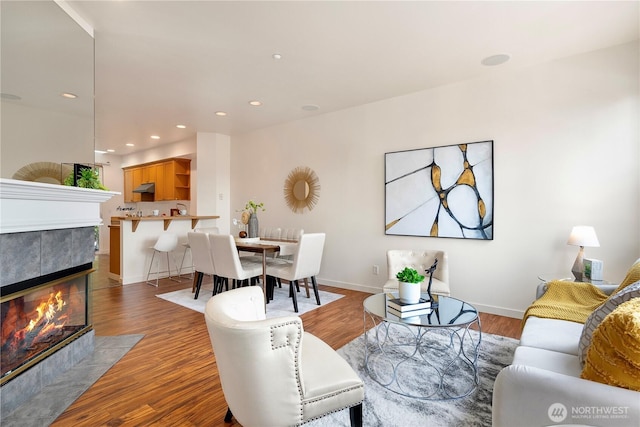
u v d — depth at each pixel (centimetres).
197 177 608
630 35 268
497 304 345
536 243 323
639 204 277
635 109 278
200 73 341
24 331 192
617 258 285
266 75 347
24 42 197
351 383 139
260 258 453
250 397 124
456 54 301
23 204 181
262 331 120
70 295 233
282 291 453
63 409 180
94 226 254
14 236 181
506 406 122
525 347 167
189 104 441
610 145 288
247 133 598
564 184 308
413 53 298
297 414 128
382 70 335
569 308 214
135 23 249
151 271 526
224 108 459
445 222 374
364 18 243
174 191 709
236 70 335
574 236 277
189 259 581
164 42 278
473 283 358
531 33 264
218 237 365
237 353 122
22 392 184
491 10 233
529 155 325
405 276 221
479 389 203
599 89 292
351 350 261
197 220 586
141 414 178
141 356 248
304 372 141
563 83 308
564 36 269
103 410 180
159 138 650
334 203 476
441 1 223
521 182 329
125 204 870
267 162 565
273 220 557
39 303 204
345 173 463
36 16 204
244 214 445
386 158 419
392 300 229
